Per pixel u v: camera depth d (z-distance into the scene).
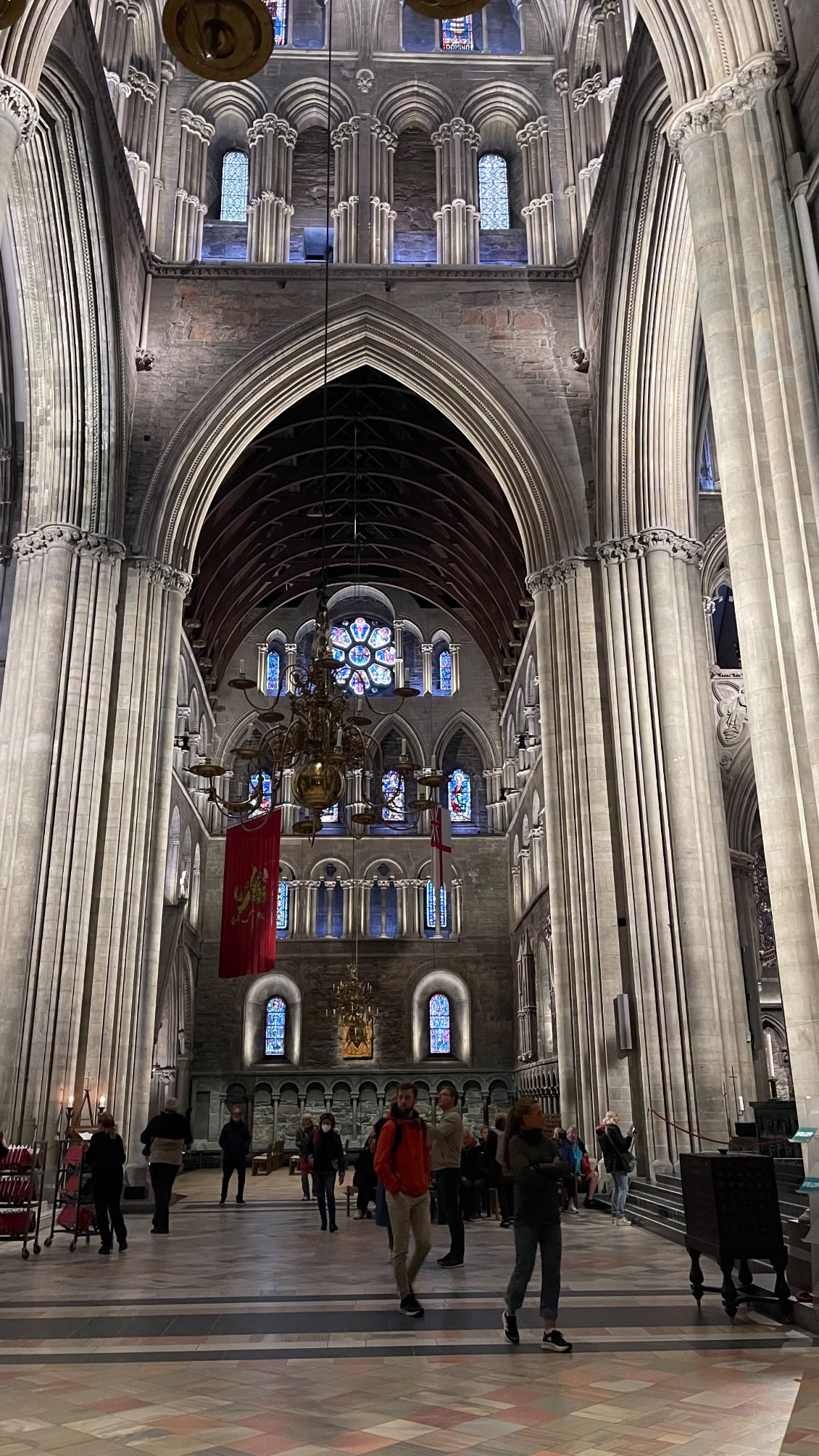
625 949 18.98
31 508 20.34
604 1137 15.80
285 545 37.22
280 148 26.03
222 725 41.00
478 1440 4.54
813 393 10.50
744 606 10.55
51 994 17.56
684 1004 17.72
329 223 24.53
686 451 20.97
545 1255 6.51
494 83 26.47
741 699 24.17
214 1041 37.38
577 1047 19.52
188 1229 14.07
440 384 24.05
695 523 21.00
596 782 20.00
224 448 23.69
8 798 18.34
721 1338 6.67
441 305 24.20
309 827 16.61
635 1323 7.16
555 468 22.61
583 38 25.50
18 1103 16.91
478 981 38.62
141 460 22.55
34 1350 6.35
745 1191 7.49
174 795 31.19
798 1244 7.11
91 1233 11.91
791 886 9.76
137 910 19.59
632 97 18.92
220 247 25.95
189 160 25.61
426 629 42.81
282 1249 11.65
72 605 19.80
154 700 21.09
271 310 24.05
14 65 12.25
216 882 38.81
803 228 10.85
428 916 39.34
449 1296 8.29
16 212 19.09
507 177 27.16
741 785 24.19
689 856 18.38
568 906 20.38
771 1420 4.80
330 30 25.20
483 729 41.50
